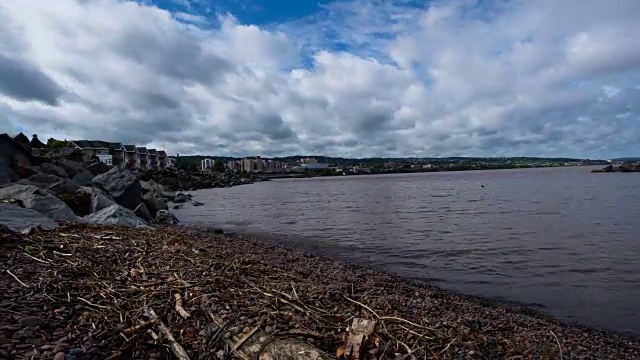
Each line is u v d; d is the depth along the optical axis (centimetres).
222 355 449
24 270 665
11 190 1586
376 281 1198
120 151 10550
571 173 14838
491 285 1260
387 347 500
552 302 1102
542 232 2252
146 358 434
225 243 1662
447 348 554
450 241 2047
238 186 10656
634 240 1944
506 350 638
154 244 1066
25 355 378
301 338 488
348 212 3659
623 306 1068
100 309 538
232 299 614
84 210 1978
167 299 593
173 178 8731
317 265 1395
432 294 1110
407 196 5719
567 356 684
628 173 12731
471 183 9462
